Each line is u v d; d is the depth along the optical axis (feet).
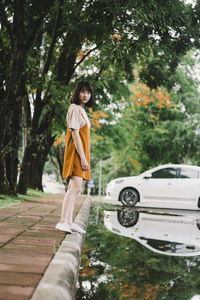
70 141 14.02
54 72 37.27
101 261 12.64
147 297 8.95
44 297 6.64
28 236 13.29
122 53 30.81
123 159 94.48
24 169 39.83
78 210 25.35
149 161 88.33
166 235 18.85
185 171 38.52
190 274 11.23
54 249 10.92
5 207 24.82
